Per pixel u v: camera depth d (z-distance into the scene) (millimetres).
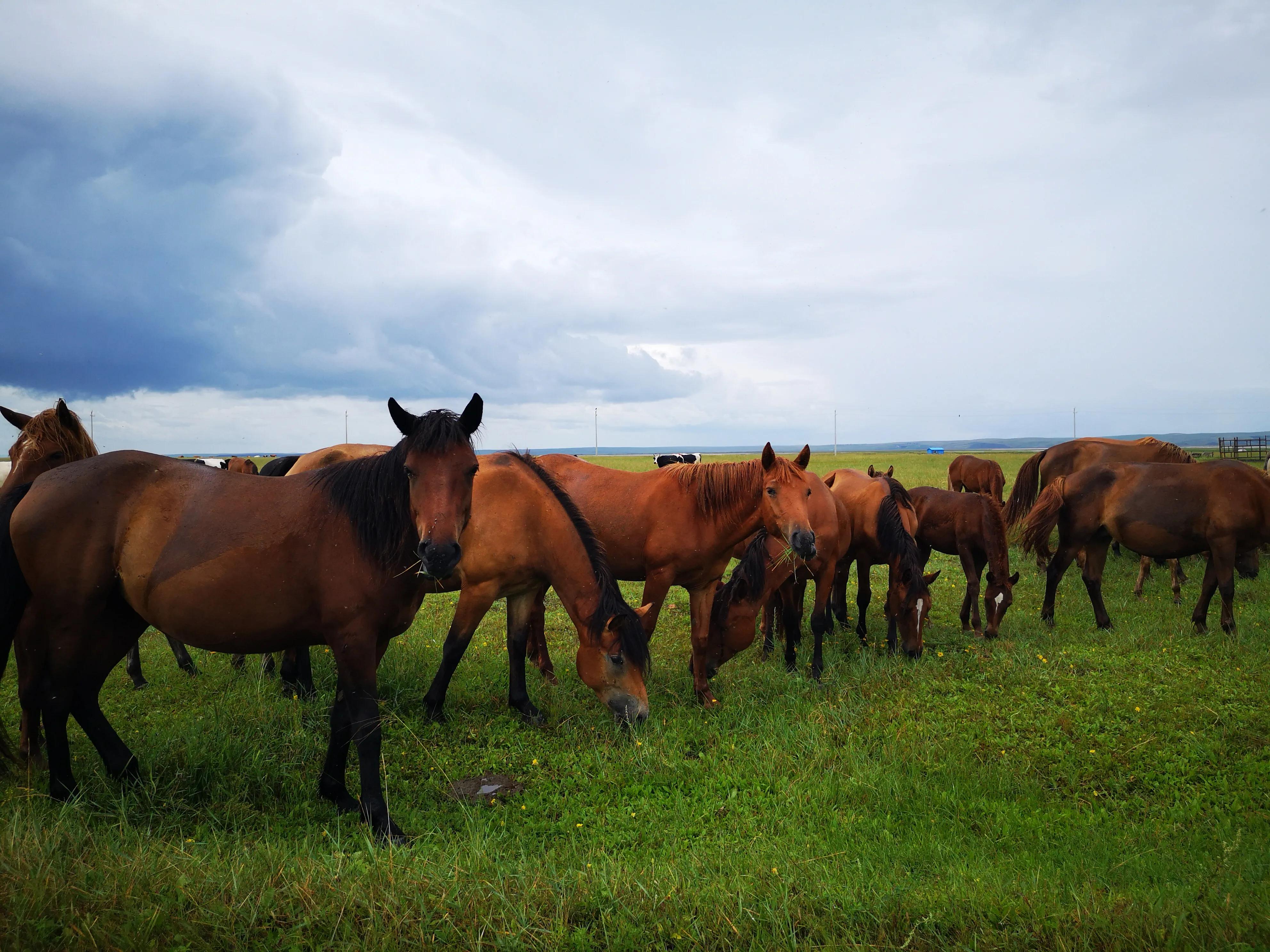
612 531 6852
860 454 96062
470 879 3254
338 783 4426
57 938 2658
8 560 4086
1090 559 9125
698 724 5891
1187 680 6363
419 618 9852
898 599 7602
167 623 4176
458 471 3969
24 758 4602
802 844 3963
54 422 5609
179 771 4516
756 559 6938
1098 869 3611
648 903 3127
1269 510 7949
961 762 5027
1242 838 4031
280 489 4305
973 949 2830
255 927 2836
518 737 5715
